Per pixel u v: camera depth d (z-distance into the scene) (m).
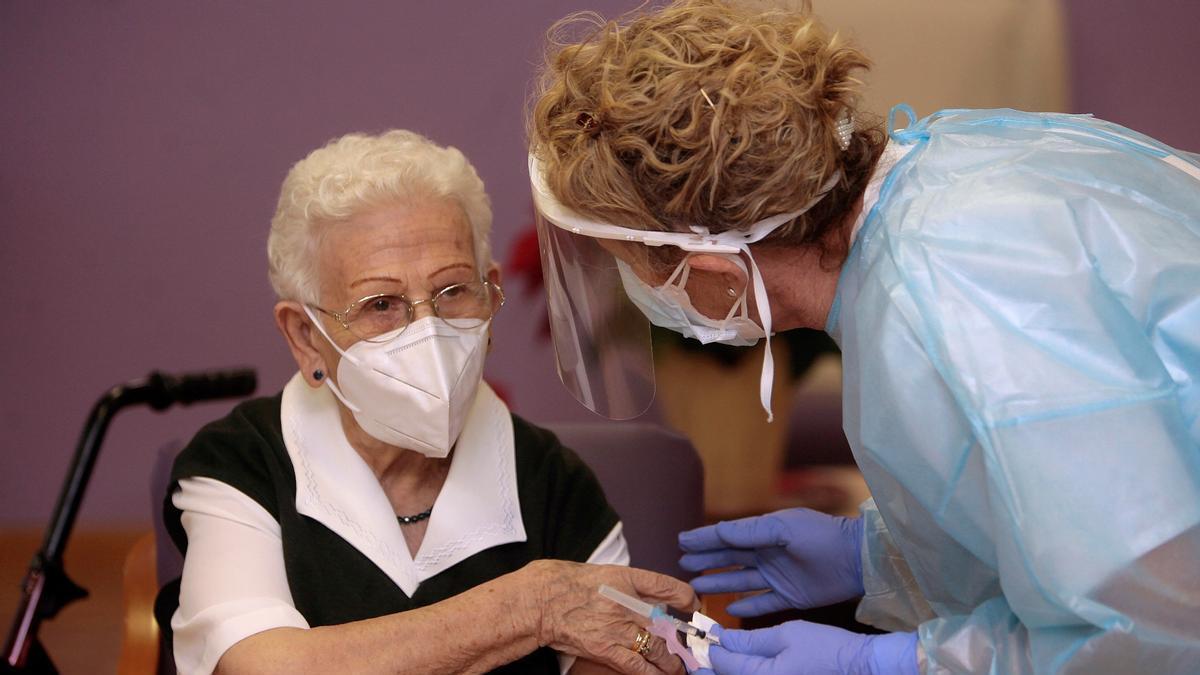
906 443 1.27
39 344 4.02
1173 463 1.13
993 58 2.96
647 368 1.58
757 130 1.26
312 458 1.63
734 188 1.29
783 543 1.84
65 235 3.97
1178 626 1.15
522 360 3.93
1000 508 1.18
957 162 1.32
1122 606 1.14
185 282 4.00
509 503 1.69
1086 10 3.70
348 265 1.52
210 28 3.88
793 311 1.44
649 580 1.60
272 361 4.04
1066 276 1.19
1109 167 1.29
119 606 3.56
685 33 1.33
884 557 1.78
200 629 1.47
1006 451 1.16
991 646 1.30
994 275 1.20
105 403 1.89
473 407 1.73
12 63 3.88
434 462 1.69
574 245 1.46
